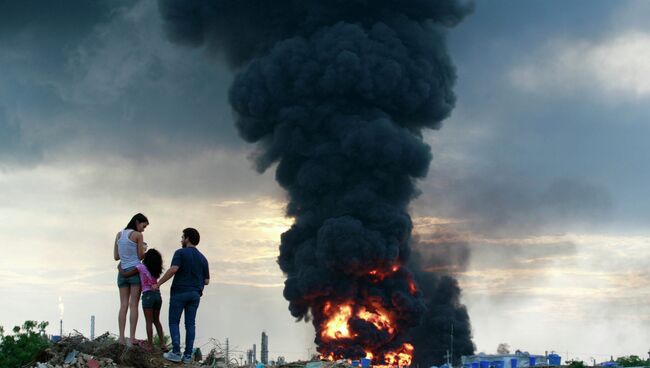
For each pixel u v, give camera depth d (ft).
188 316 70.69
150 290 69.87
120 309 69.51
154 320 71.67
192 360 70.49
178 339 69.82
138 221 71.05
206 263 72.13
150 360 68.33
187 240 71.92
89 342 68.80
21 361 107.14
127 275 69.62
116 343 67.77
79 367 65.57
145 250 71.31
